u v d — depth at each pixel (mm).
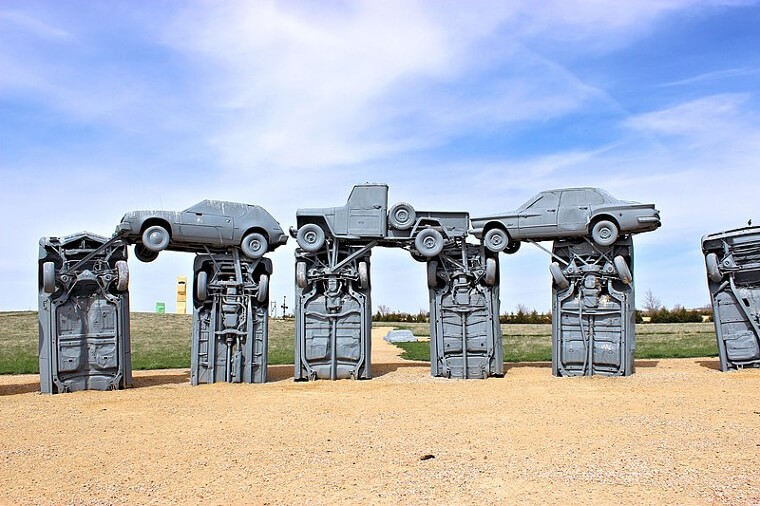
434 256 20312
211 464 9742
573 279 20156
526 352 30812
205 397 16562
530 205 20297
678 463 9117
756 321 19594
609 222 19312
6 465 9906
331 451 10352
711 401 14055
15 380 22000
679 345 31406
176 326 44844
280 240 20578
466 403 14750
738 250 19750
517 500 7812
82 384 18516
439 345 20719
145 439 11555
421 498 7977
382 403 14984
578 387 17109
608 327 19766
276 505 7867
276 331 46281
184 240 19469
